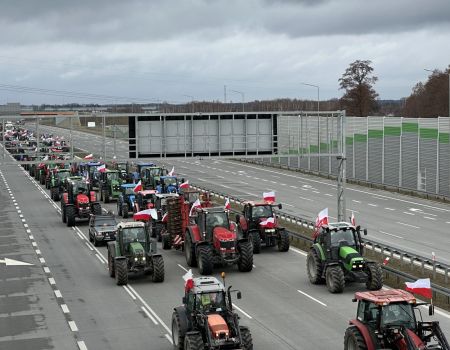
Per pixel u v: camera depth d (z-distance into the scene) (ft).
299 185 270.46
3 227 181.98
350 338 69.72
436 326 65.00
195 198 159.43
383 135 258.16
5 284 116.98
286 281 113.39
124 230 118.01
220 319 70.64
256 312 94.68
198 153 160.45
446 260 127.24
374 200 225.15
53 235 168.35
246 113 159.84
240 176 311.88
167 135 159.43
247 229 139.44
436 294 100.53
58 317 95.66
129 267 115.65
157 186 219.00
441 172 225.56
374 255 129.29
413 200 224.53
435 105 407.64
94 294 108.37
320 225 112.06
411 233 160.76
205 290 73.92
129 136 158.81
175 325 77.56
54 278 120.88
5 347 82.84
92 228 156.25
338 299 100.68
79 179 197.57
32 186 291.17
